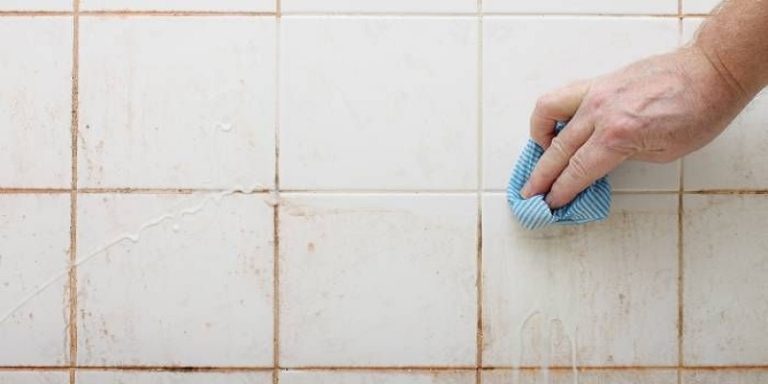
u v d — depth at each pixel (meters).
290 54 0.85
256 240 0.85
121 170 0.85
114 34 0.85
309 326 0.86
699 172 0.85
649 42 0.85
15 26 0.85
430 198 0.86
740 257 0.86
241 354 0.85
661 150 0.77
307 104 0.85
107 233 0.85
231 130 0.85
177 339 0.85
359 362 0.86
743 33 0.72
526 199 0.83
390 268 0.86
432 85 0.86
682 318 0.85
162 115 0.85
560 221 0.83
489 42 0.86
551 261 0.86
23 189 0.85
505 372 0.86
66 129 0.85
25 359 0.85
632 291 0.85
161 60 0.85
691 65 0.75
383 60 0.85
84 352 0.85
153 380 0.85
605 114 0.75
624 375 0.86
